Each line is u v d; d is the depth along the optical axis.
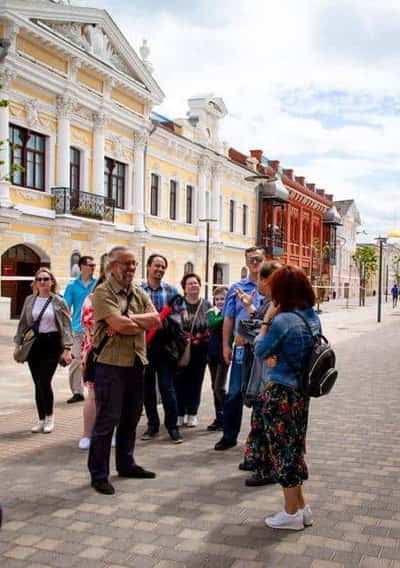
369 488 5.91
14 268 23.89
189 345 7.83
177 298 7.64
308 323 4.82
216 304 8.88
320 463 6.74
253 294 7.08
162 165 32.41
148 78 29.20
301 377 4.76
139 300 5.98
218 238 38.62
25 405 9.61
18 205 22.42
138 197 29.77
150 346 7.53
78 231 25.55
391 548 4.57
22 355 7.79
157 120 33.59
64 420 8.59
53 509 5.30
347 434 8.08
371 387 11.80
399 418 9.05
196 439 7.70
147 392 7.70
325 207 62.06
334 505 5.44
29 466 6.49
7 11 20.94
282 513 4.92
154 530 4.87
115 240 28.33
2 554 4.46
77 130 25.58
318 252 58.81
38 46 22.89
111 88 27.06
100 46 26.03
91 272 9.91
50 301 7.93
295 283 4.88
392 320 34.41
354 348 19.19
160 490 5.79
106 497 5.59
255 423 6.00
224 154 39.72
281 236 50.22
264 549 4.53
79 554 4.45
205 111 36.91
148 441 7.57
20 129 22.89
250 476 6.20
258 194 45.16
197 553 4.46
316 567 4.26
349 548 4.56
